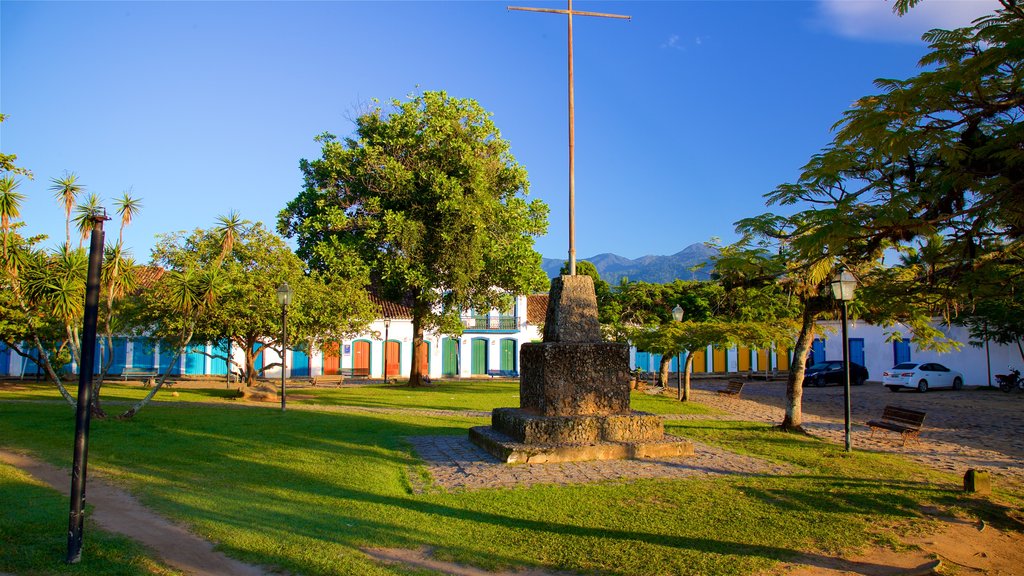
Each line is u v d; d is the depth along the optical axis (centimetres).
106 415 1337
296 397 2072
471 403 1984
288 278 2064
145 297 1947
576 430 1037
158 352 3312
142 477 823
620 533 635
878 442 1339
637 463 988
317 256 2477
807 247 609
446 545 591
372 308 2403
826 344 4022
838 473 961
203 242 2058
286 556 543
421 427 1373
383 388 2608
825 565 570
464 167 2506
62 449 984
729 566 551
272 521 644
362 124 2661
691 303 3969
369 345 3719
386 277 2477
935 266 792
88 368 532
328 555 549
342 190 2591
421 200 2516
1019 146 545
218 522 630
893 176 684
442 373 3841
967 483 863
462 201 2408
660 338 2223
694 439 1284
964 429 1598
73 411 1427
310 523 643
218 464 919
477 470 927
